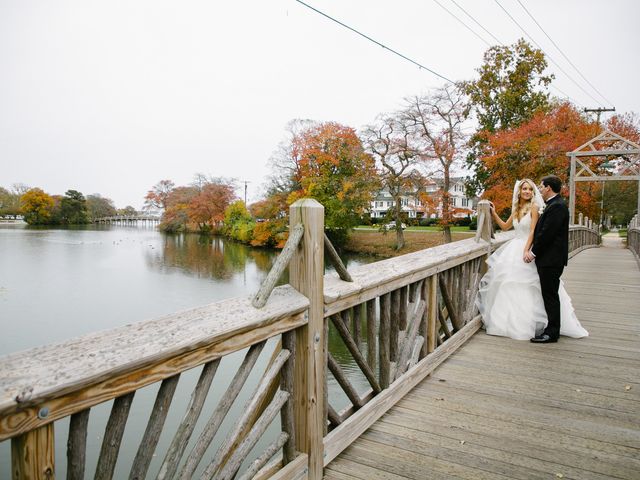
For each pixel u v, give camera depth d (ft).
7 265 108.17
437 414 9.31
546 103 102.42
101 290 77.51
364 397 8.99
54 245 161.89
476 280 15.70
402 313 10.00
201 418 27.63
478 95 99.60
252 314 5.26
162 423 4.36
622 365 12.26
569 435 8.50
